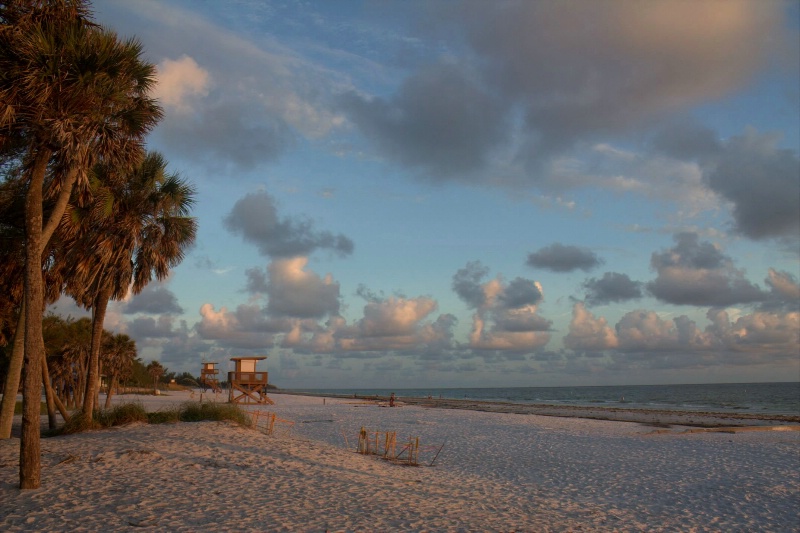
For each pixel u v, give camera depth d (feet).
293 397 309.01
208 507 31.58
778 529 34.45
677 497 43.34
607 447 73.67
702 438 85.87
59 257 58.08
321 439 78.07
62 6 35.60
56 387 160.04
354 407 185.47
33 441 33.68
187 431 57.67
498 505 37.45
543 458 63.31
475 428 100.78
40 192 34.06
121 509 30.25
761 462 61.11
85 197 51.78
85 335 135.33
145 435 54.39
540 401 303.07
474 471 53.72
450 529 30.09
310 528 28.68
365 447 67.77
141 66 36.91
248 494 35.19
